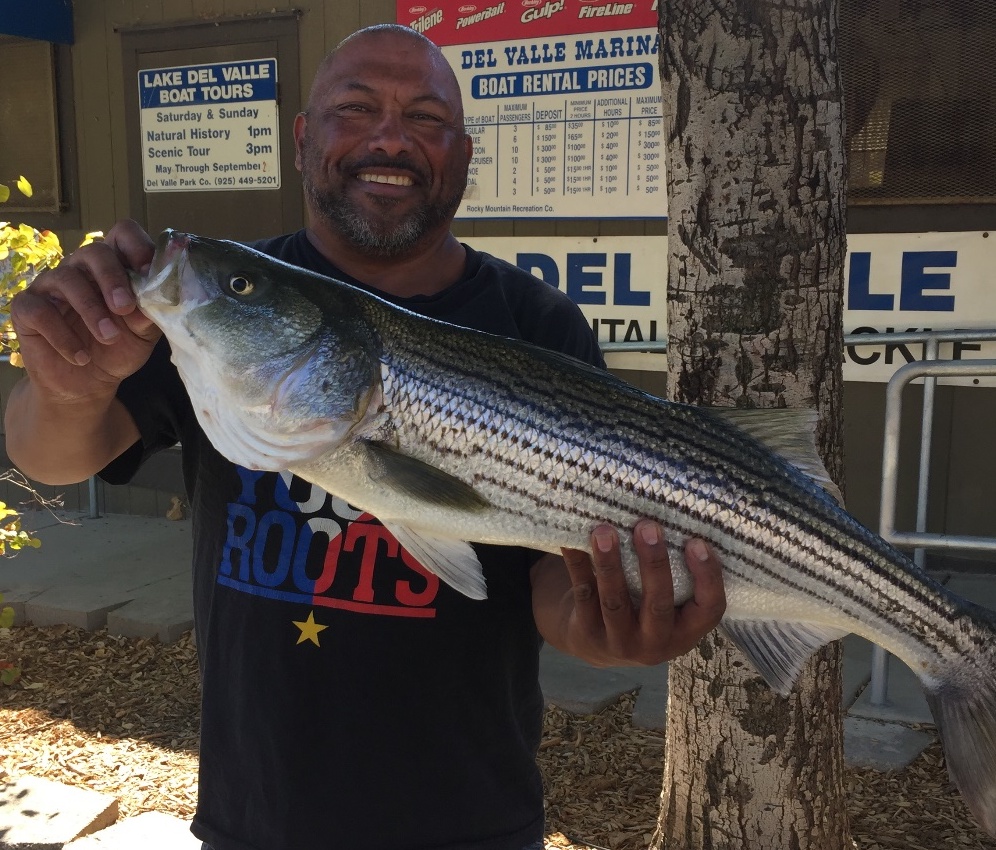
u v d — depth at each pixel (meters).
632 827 1.61
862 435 2.47
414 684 0.95
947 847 1.52
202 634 1.03
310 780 0.94
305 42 2.82
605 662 0.92
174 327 0.87
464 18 2.62
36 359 0.83
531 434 0.89
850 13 2.34
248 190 2.96
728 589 0.94
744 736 1.32
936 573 2.44
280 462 0.89
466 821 0.97
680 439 0.92
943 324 2.35
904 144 2.34
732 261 1.26
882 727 1.85
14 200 3.27
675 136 1.29
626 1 2.45
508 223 2.68
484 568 0.99
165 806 1.71
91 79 3.12
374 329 0.89
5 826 1.60
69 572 2.79
